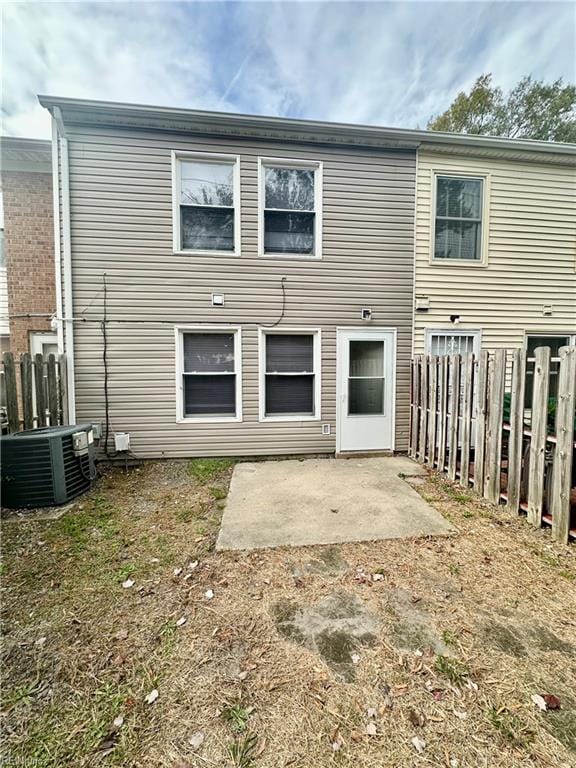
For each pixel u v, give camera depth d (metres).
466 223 6.23
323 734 1.46
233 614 2.19
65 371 5.21
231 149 5.40
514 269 6.37
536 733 1.45
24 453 3.80
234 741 1.43
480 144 5.91
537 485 3.33
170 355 5.54
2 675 1.74
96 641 1.96
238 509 3.81
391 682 1.69
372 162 5.77
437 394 5.22
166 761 1.36
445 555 2.87
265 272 5.66
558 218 6.42
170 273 5.46
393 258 5.96
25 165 7.07
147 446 5.57
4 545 3.04
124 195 5.28
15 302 7.18
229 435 5.75
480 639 1.96
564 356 3.02
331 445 5.98
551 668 1.77
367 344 6.02
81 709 1.57
